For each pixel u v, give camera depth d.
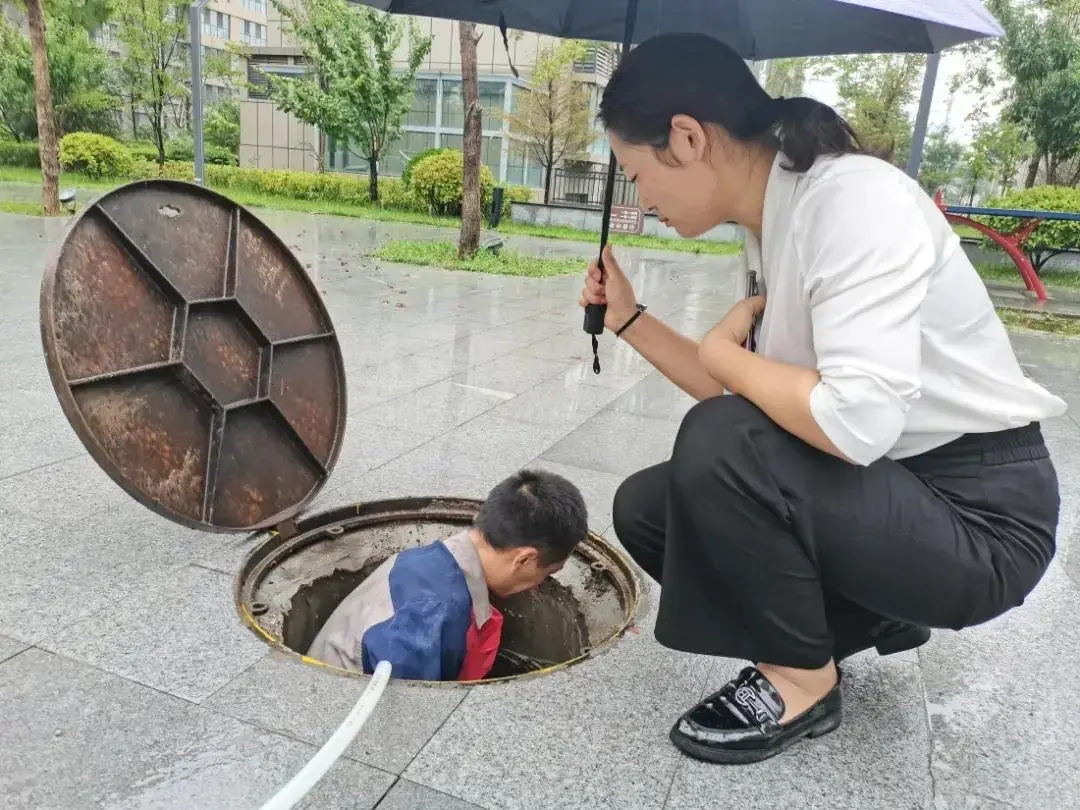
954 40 1.76
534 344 5.53
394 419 3.63
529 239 14.80
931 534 1.36
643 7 2.15
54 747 1.51
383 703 1.67
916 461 1.45
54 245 1.88
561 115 19.23
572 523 2.02
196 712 1.63
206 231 2.31
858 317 1.23
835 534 1.37
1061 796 1.54
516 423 3.70
